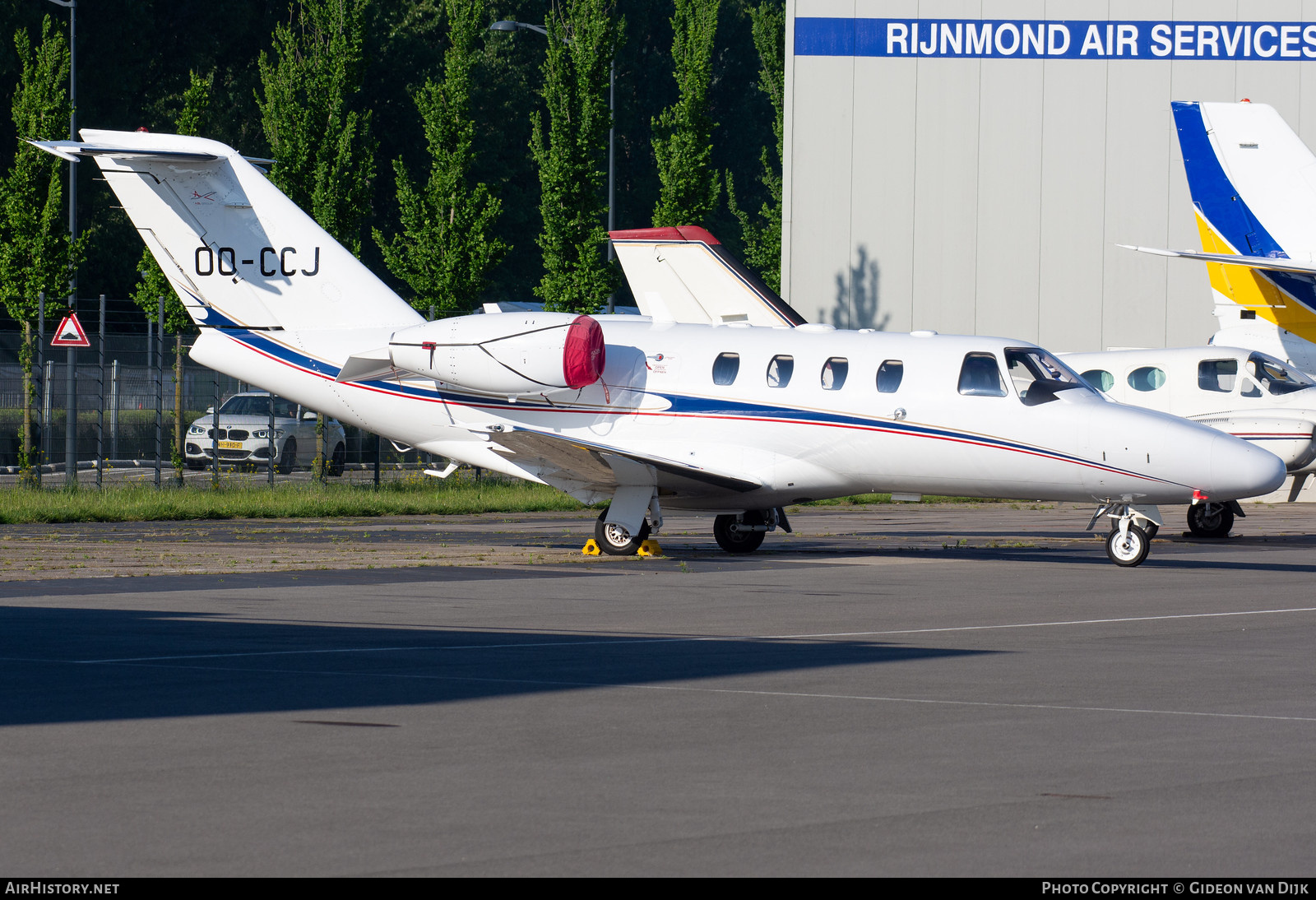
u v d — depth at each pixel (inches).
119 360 4207.7
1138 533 2105.1
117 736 887.1
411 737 890.1
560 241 3848.4
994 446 2113.7
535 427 2309.3
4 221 3405.5
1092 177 3774.6
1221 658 1232.2
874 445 2167.8
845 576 1932.8
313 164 3740.2
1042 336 3804.1
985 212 3806.6
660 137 4222.4
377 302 2394.2
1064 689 1072.2
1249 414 2751.0
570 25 3973.9
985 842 666.8
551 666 1165.7
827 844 660.7
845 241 3850.9
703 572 1983.3
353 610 1534.2
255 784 767.1
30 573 1908.2
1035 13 3774.6
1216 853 650.8
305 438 4143.7
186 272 2407.7
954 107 3806.6
